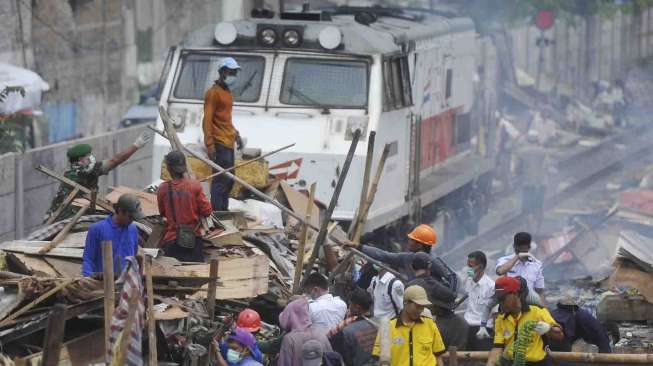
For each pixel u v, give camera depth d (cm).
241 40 5334
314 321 3553
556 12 12962
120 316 2920
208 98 4559
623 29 19288
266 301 3869
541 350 3438
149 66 9631
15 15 7744
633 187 9194
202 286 3616
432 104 6203
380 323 3272
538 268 4106
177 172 3825
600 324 3688
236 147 4753
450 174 6431
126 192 4350
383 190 5306
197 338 3362
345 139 5138
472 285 3991
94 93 8744
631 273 4291
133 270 2947
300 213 4725
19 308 3225
